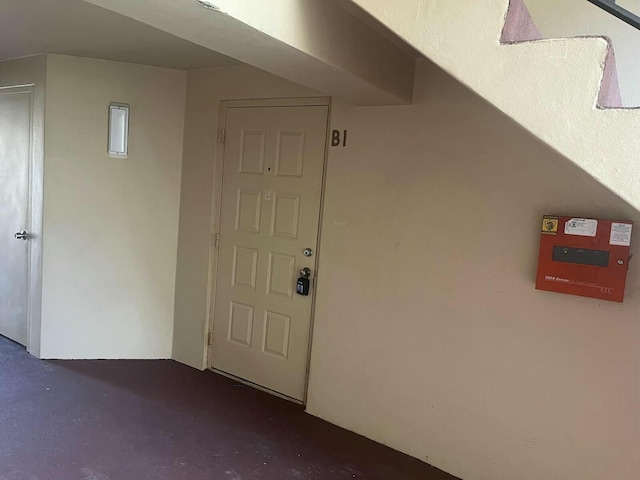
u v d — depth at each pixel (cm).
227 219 341
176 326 373
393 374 271
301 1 174
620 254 202
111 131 346
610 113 138
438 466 258
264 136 319
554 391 225
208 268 350
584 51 140
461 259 246
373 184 272
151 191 359
